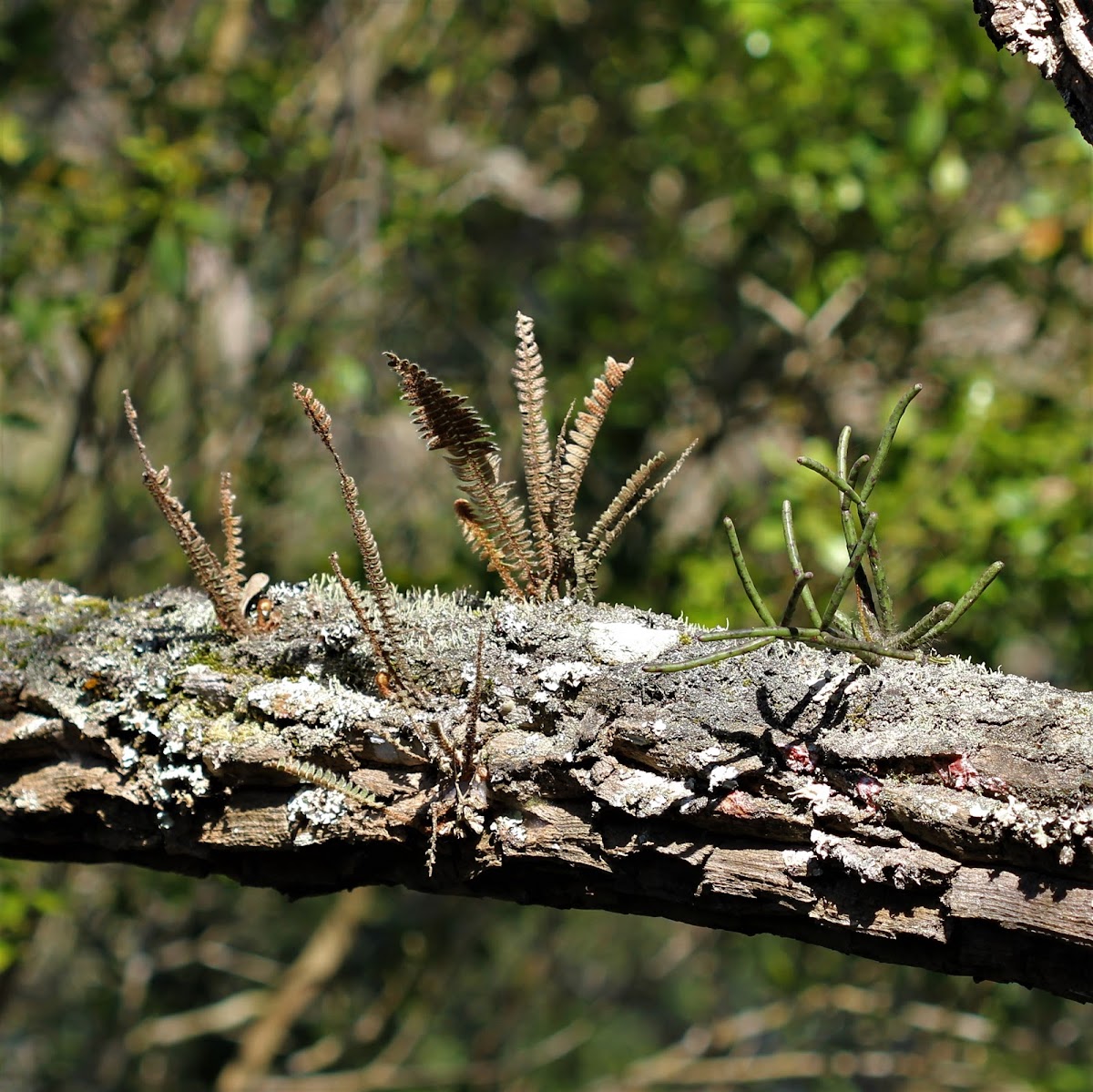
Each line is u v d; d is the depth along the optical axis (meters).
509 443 5.24
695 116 5.06
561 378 5.28
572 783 1.63
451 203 5.25
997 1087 5.55
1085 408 4.54
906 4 4.45
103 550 5.15
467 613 1.76
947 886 1.46
